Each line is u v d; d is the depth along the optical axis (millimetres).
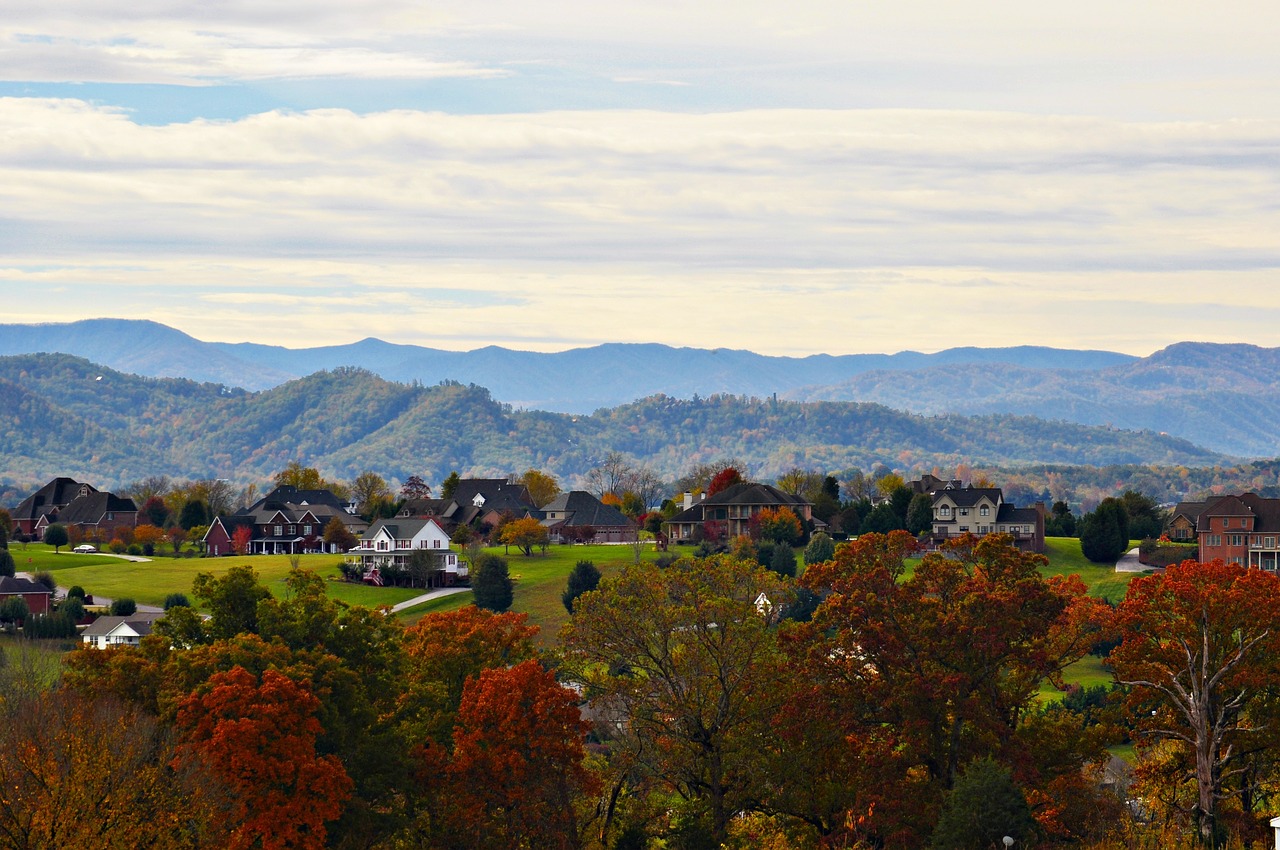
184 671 120250
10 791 102062
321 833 112000
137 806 105562
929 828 120000
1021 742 124938
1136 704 129125
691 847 127562
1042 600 125562
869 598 127438
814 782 131125
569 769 129500
